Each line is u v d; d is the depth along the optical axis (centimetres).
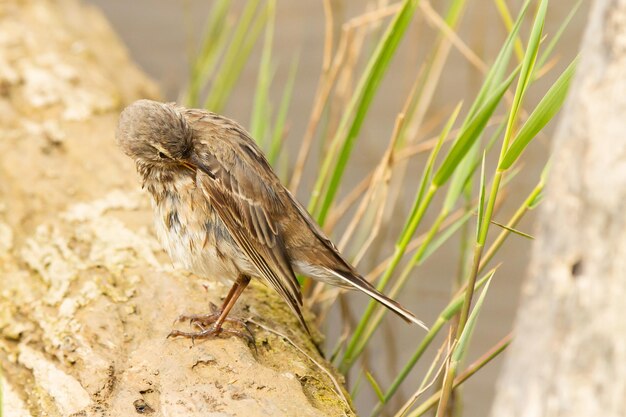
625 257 524
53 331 1028
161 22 2120
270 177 1012
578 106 552
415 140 1562
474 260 871
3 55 1534
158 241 1107
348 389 1111
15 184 1281
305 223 1009
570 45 1722
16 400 959
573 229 547
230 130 1023
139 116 967
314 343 1086
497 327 1603
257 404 888
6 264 1146
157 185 995
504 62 959
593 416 532
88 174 1302
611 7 539
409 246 1315
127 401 912
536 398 559
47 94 1455
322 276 998
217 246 981
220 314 998
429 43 1798
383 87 1827
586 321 537
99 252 1146
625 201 525
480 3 1714
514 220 969
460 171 1031
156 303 1057
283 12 1992
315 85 1912
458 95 1738
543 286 562
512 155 838
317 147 1781
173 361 953
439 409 865
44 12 1705
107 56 1686
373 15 1280
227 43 1953
